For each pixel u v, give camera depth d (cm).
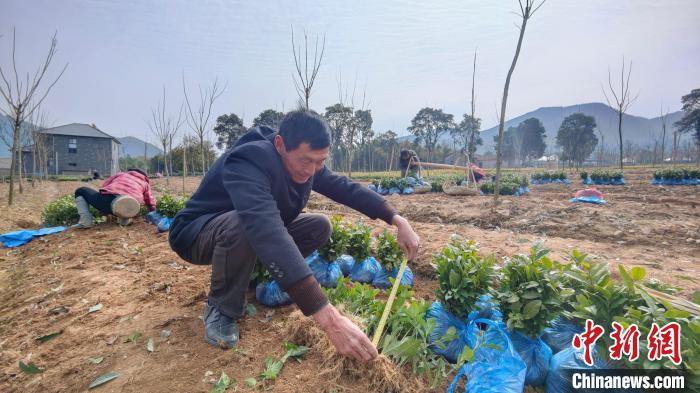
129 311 288
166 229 594
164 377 206
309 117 199
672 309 179
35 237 601
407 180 1384
